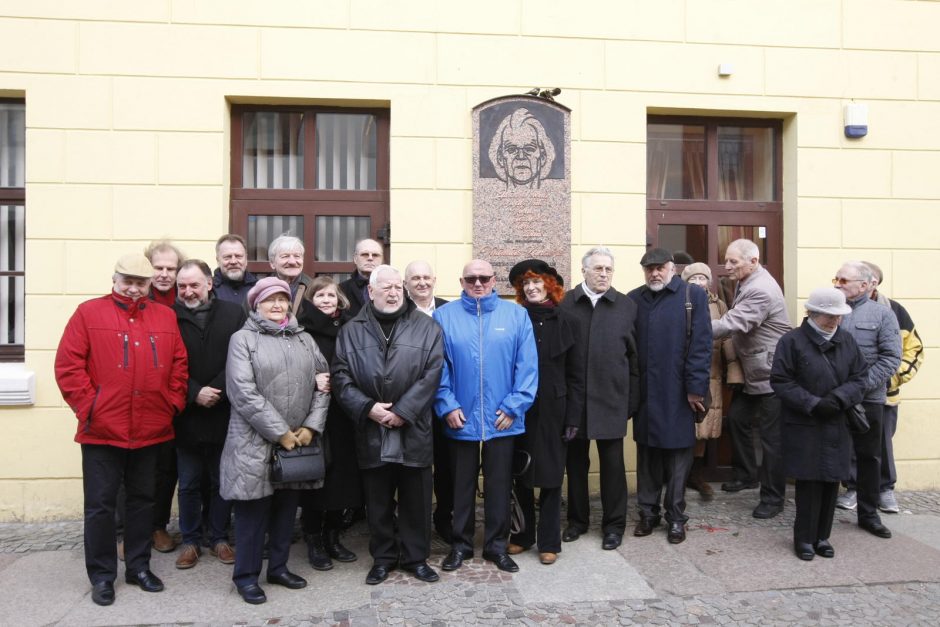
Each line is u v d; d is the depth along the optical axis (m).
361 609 3.31
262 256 5.13
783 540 4.18
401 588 3.53
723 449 5.44
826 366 3.80
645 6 5.18
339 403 3.53
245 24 4.90
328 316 3.77
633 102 5.17
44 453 4.70
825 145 5.32
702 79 5.23
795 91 5.30
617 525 4.10
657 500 4.30
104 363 3.38
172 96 4.85
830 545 3.98
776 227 5.49
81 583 3.65
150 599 3.44
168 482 4.03
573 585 3.57
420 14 5.00
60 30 4.77
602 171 5.13
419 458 3.54
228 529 4.09
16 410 4.68
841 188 5.33
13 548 4.20
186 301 3.81
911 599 3.44
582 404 3.95
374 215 5.18
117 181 4.80
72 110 4.78
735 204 5.46
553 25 5.10
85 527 3.42
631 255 5.14
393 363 3.49
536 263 3.97
